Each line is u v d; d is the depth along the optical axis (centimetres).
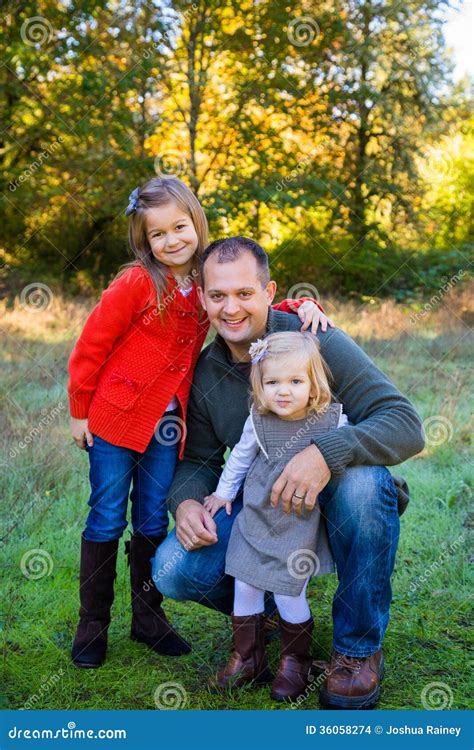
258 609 189
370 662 183
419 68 858
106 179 829
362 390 196
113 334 208
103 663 205
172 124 840
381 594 181
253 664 190
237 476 201
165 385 209
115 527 210
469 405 437
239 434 208
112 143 828
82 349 209
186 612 235
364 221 900
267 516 187
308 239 891
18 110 816
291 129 885
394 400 193
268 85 841
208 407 210
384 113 868
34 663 204
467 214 930
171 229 210
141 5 777
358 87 846
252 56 836
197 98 821
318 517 187
